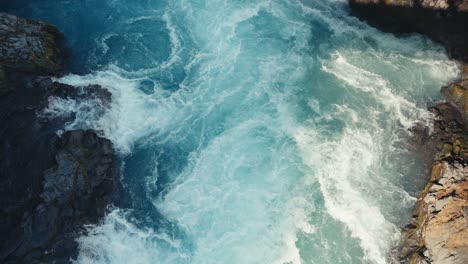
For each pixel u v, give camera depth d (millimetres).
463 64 26125
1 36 26141
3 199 22062
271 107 26016
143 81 27297
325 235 21906
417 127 24562
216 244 21828
